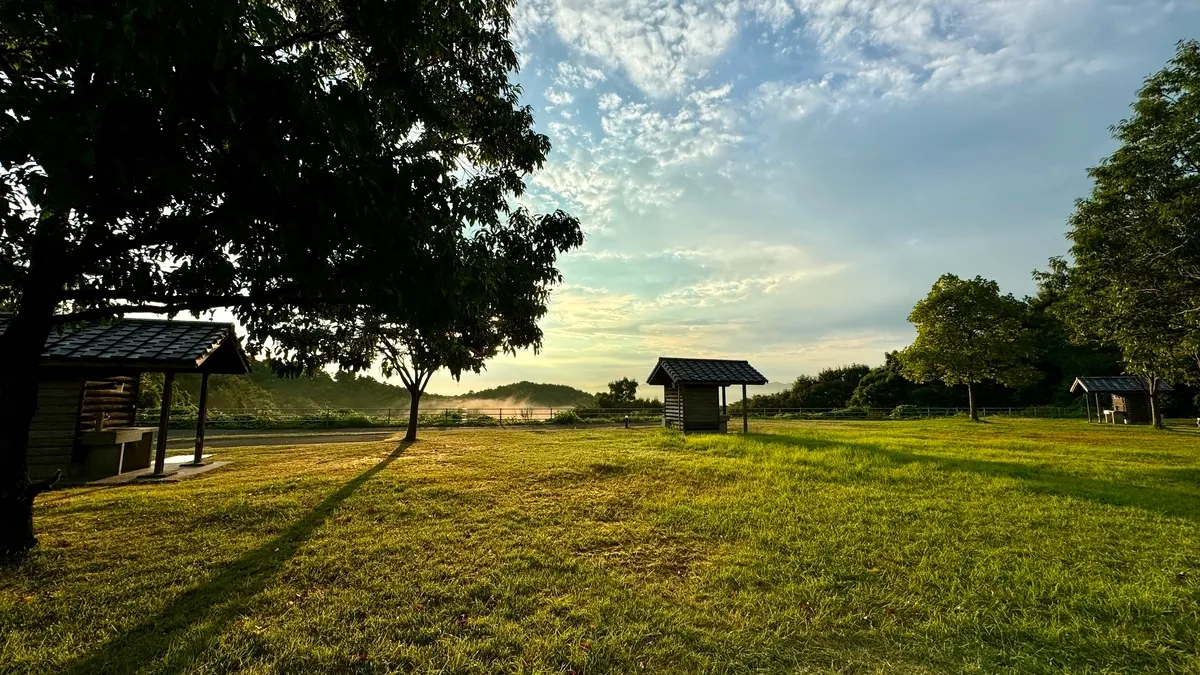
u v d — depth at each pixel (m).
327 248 3.50
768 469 9.72
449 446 14.52
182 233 3.58
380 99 3.80
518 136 6.08
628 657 3.16
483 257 4.12
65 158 2.39
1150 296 10.30
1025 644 3.30
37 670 2.99
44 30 2.65
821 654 3.21
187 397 31.42
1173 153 9.84
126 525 5.79
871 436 17.56
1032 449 13.30
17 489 4.73
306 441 16.73
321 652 3.17
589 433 20.19
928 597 4.00
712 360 20.84
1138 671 3.01
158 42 2.35
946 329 29.27
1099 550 5.09
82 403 9.08
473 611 3.81
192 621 3.59
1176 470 9.64
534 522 6.18
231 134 2.88
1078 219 11.20
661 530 5.87
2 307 5.27
